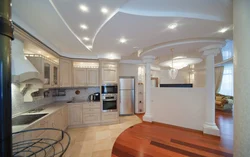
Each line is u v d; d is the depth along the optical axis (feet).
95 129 12.21
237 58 4.31
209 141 8.59
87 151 8.24
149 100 13.79
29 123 6.04
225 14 5.80
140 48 10.71
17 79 5.43
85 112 13.05
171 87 12.48
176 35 7.82
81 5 4.91
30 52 9.18
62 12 5.38
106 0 4.63
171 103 12.39
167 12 5.61
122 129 12.23
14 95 7.33
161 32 7.31
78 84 13.53
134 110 18.57
